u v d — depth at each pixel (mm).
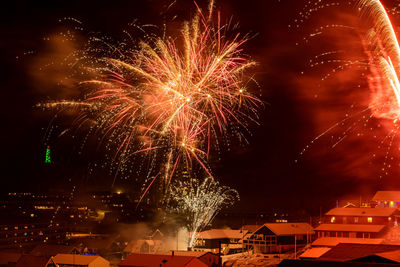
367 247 41156
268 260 62281
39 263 61781
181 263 54969
